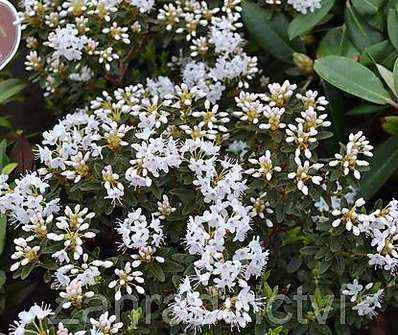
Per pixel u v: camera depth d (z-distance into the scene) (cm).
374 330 79
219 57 85
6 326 79
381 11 87
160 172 68
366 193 78
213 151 67
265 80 90
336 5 93
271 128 69
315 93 70
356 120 93
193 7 87
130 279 65
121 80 91
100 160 69
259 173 67
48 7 85
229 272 61
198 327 64
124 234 65
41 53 87
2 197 68
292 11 89
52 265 66
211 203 68
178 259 66
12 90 92
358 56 86
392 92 82
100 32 83
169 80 88
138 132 70
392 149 80
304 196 67
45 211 68
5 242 76
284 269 76
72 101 90
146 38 90
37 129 100
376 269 68
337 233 66
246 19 89
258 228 70
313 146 68
